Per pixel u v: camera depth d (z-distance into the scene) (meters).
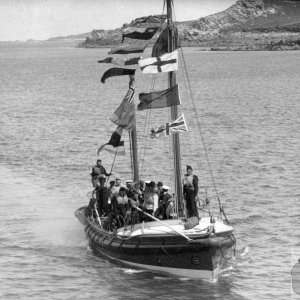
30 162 58.91
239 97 125.06
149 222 32.12
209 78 184.25
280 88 145.38
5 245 34.97
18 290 28.95
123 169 54.47
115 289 29.05
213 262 29.78
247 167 54.62
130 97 35.75
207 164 56.62
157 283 29.70
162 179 50.78
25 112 103.56
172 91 32.31
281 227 36.94
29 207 42.88
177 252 30.08
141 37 34.41
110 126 83.25
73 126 84.00
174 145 32.94
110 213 33.47
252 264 31.42
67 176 52.50
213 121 87.81
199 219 32.69
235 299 27.70
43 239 35.97
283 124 82.81
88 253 33.66
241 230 36.53
